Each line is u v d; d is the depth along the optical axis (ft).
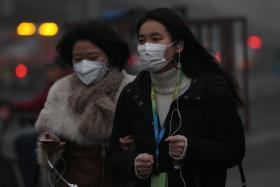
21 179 45.62
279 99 147.33
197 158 22.12
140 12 72.74
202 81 22.79
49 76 46.11
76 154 27.37
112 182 27.25
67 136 27.35
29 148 46.39
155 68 23.02
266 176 60.49
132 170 22.84
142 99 23.40
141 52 23.08
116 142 24.30
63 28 72.43
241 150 22.77
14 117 53.47
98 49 27.55
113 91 27.55
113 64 28.07
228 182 58.49
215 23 73.46
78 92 27.45
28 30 80.07
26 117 48.88
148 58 22.94
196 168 22.66
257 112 121.60
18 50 187.11
